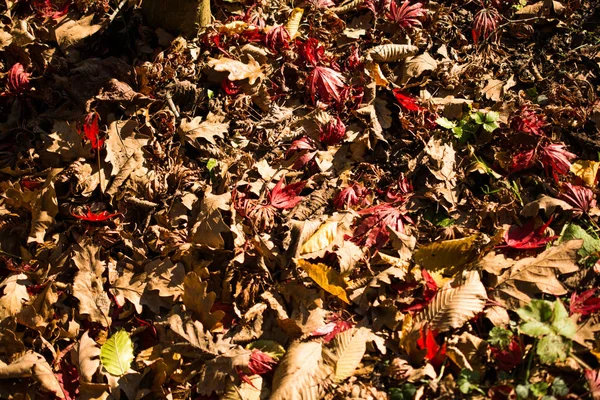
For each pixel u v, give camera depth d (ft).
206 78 3.94
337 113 3.92
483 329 3.21
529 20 4.26
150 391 3.19
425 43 4.15
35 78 3.86
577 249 3.27
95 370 3.20
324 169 3.74
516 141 3.80
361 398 3.04
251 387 3.13
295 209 3.62
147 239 3.53
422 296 3.31
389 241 3.51
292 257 3.40
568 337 2.91
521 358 3.03
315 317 3.26
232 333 3.28
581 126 3.87
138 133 3.74
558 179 3.69
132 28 4.05
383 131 3.88
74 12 4.13
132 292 3.40
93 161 3.70
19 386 3.20
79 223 3.58
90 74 3.83
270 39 4.06
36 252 3.52
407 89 4.01
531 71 4.11
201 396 3.17
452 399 2.98
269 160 3.78
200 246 3.45
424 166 3.75
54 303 3.39
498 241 3.45
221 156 3.73
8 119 3.84
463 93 4.02
